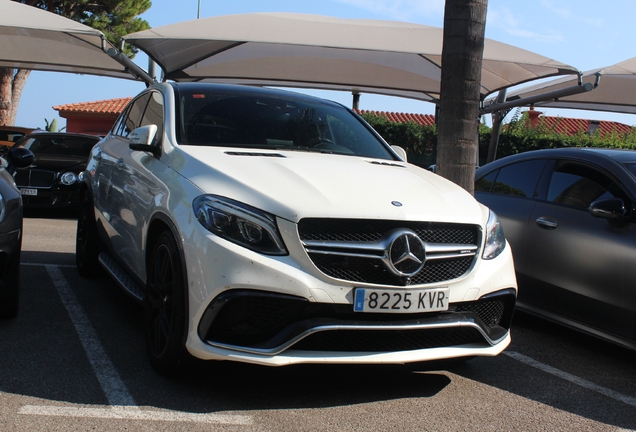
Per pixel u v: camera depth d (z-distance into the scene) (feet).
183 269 10.24
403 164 14.43
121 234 14.75
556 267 15.37
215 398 10.41
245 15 42.39
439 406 10.85
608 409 11.37
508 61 38.01
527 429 10.16
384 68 49.19
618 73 39.93
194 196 10.61
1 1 39.96
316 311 9.86
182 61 45.16
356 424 9.78
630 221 14.08
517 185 17.62
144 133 13.20
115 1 78.23
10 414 9.32
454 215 11.12
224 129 13.73
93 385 10.64
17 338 12.86
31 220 32.86
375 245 10.18
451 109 22.70
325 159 12.76
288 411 10.11
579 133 87.10
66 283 17.99
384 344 10.33
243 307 9.73
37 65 52.65
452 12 22.61
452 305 10.89
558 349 15.17
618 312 13.92
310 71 51.52
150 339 11.69
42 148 37.60
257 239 9.88
